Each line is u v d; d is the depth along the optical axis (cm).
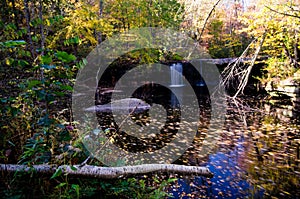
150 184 293
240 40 1279
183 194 290
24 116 237
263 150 438
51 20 228
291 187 310
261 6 523
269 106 833
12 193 180
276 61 849
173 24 776
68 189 205
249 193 298
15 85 302
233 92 994
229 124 626
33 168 194
